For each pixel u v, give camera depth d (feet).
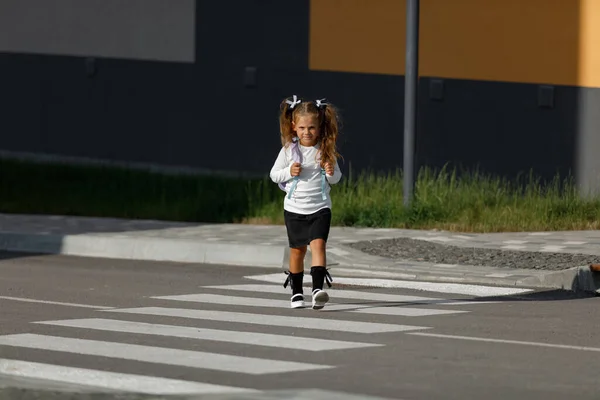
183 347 83.35
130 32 237.45
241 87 222.89
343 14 209.26
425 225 154.92
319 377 73.05
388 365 76.69
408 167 157.89
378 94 205.77
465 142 196.54
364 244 137.69
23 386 71.46
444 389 69.67
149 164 236.02
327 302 105.50
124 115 239.09
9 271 128.36
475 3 194.08
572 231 152.15
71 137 246.88
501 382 71.46
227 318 96.27
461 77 196.44
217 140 226.58
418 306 103.19
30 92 252.42
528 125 189.37
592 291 115.03
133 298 108.17
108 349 82.58
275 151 218.79
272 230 153.89
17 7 253.44
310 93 214.07
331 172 99.14
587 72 182.70
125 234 149.79
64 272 127.65
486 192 170.09
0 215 172.24
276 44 217.97
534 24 187.93
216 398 67.67
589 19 182.19
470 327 91.71
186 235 148.46
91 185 201.36
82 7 244.01
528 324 93.25
